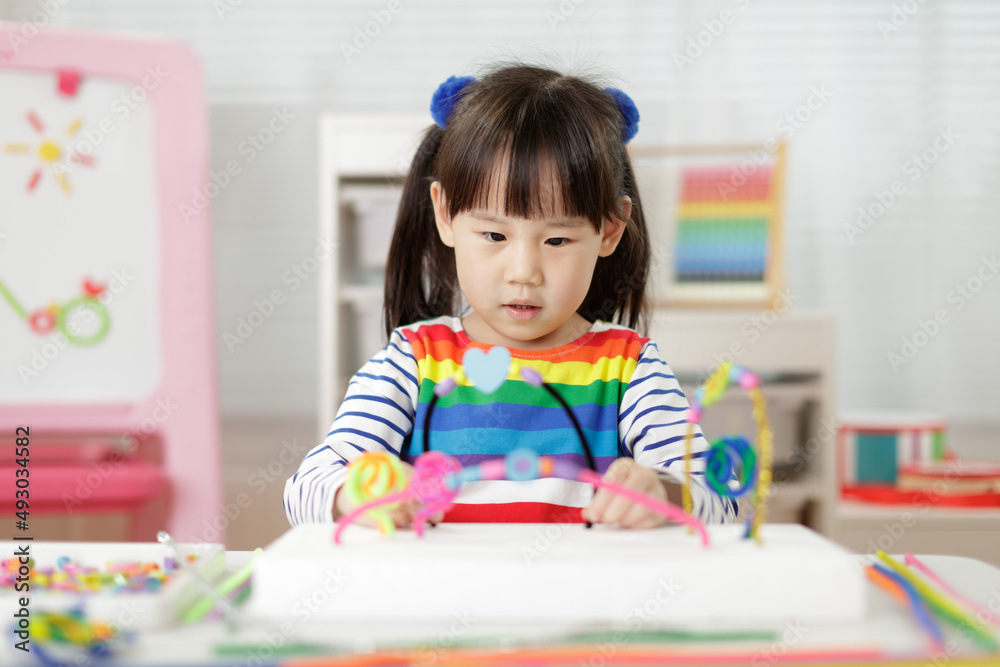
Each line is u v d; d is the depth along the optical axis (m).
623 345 0.91
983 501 1.89
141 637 0.49
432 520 0.65
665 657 0.45
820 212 2.31
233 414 2.28
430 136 1.00
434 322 0.93
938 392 2.30
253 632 0.49
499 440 0.85
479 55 2.27
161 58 1.49
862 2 2.29
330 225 1.96
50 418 1.47
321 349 1.97
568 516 0.81
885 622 0.52
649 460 0.83
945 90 2.30
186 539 1.49
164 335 1.49
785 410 1.95
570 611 0.51
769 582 0.51
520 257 0.79
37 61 1.45
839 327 2.32
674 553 0.54
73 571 0.59
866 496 1.98
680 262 2.03
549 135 0.79
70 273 1.48
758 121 2.30
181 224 1.50
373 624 0.50
